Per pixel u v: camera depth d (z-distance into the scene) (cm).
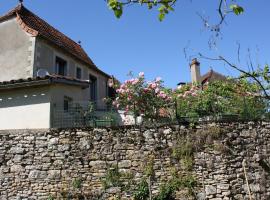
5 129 1174
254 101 1119
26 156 1103
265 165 1060
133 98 1223
